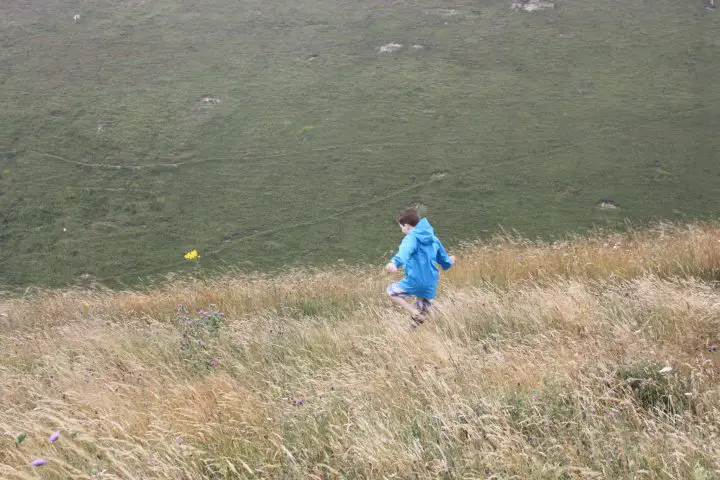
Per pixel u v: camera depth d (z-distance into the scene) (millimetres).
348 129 45031
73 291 15773
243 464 3916
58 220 38375
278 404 4848
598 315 6559
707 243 10141
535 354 5516
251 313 10203
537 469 3504
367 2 62844
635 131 42156
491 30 56688
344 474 3771
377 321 7801
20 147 45250
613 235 14258
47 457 4199
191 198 39750
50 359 7172
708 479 3252
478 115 45406
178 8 63531
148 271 33406
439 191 37906
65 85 52250
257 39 57375
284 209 37781
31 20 61938
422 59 52906
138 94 50656
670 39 53438
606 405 4312
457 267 11484
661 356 5098
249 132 45656
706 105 44469
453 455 3781
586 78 48969
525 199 36406
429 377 4891
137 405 5250
